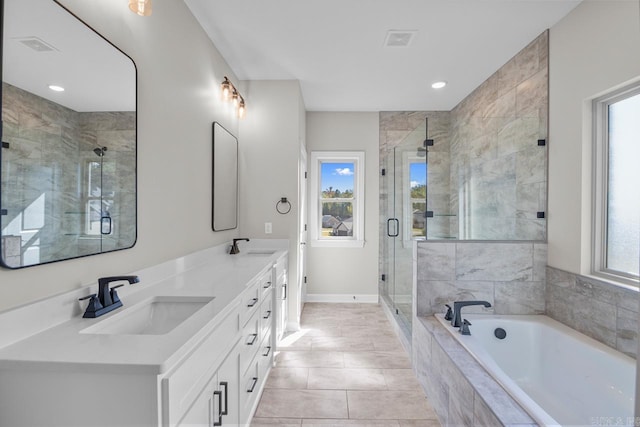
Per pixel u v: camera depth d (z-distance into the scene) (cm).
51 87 104
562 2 204
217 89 259
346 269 425
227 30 234
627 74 174
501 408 130
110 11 133
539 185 243
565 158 220
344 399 209
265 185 322
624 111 188
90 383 83
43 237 101
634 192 183
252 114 322
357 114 423
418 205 285
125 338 95
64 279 110
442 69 298
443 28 232
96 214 124
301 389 220
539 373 218
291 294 324
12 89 91
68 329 101
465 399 154
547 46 235
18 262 93
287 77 316
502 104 291
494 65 290
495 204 285
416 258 243
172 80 185
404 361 261
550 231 235
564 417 187
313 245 425
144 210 157
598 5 191
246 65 290
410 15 217
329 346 289
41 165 100
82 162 117
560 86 223
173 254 187
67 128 110
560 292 224
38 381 83
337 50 264
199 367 106
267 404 203
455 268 241
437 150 409
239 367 153
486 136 305
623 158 189
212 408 117
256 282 190
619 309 179
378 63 286
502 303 241
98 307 115
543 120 239
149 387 82
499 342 224
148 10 134
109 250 131
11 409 84
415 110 416
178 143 193
